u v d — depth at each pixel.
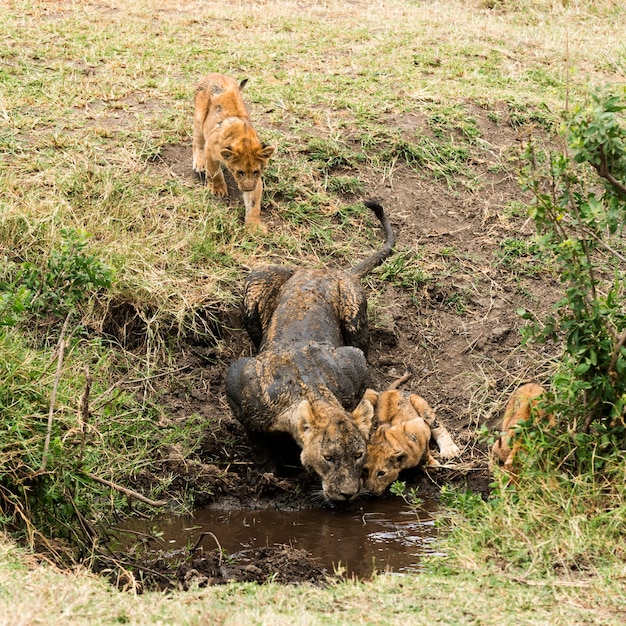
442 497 20.14
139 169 28.17
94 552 16.92
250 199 27.08
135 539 18.58
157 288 24.14
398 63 36.16
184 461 21.12
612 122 17.22
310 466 20.25
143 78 33.44
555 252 18.98
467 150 30.88
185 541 18.62
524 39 40.91
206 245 25.73
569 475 18.16
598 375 18.20
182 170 28.92
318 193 28.58
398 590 14.84
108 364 22.48
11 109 30.30
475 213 28.70
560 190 28.92
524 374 23.95
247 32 39.09
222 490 20.84
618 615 13.84
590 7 46.53
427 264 26.83
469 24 42.28
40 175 27.06
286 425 20.80
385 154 30.11
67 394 18.62
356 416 20.41
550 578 15.23
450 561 16.36
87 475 17.25
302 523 19.64
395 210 28.53
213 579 16.19
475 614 13.80
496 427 22.83
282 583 16.09
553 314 25.47
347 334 23.34
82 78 32.97
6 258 23.50
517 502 17.77
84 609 13.20
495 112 32.84
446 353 24.84
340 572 16.22
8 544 15.90
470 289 26.25
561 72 37.25
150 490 20.42
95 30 37.03
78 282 19.48
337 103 32.38
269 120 31.17
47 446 16.64
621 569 15.45
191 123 30.48
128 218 26.12
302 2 44.34
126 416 21.52
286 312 22.86
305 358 21.38
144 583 16.19
